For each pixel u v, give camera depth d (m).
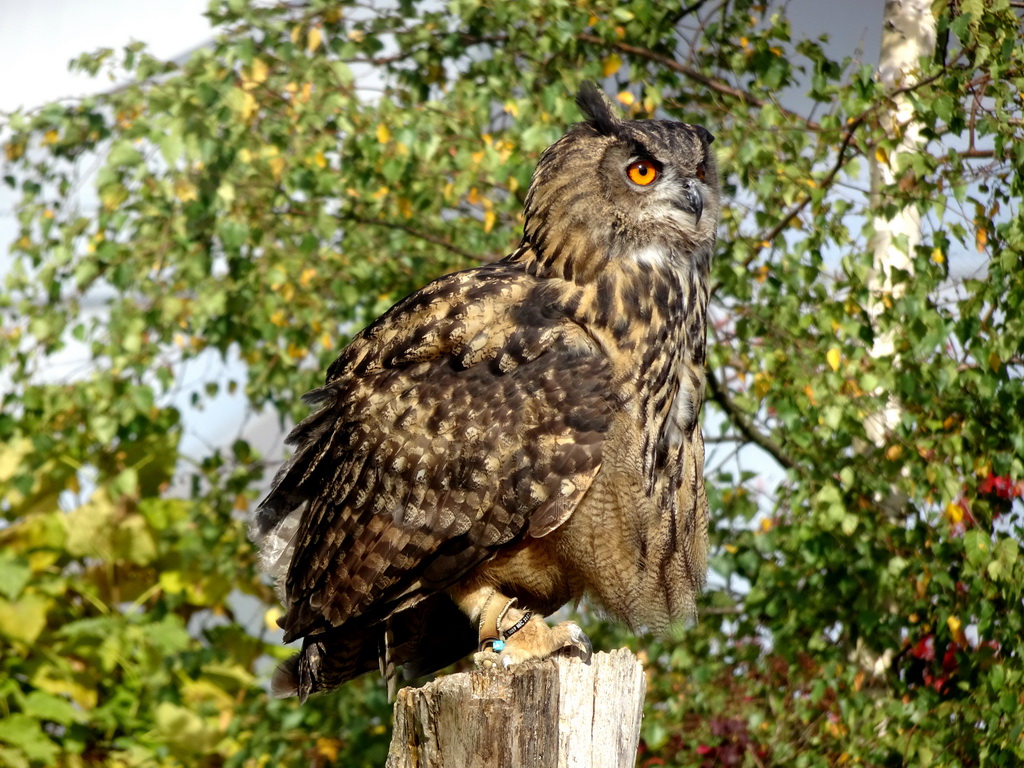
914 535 10.01
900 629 10.30
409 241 12.22
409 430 6.66
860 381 9.97
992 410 9.80
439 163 11.66
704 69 12.05
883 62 11.81
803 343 10.37
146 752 11.66
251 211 11.48
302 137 11.40
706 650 10.96
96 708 11.80
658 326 6.97
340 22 12.20
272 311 11.33
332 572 6.76
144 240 11.37
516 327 6.80
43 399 11.40
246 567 12.26
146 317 11.23
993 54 9.68
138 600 12.41
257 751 11.14
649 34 11.66
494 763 5.09
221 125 11.10
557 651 6.46
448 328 6.84
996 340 9.68
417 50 12.22
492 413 6.59
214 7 11.82
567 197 7.17
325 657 7.08
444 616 7.30
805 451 10.29
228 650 12.05
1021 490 10.25
